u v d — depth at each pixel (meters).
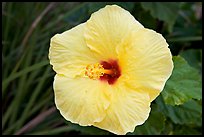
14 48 0.90
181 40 0.84
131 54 0.55
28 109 0.83
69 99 0.57
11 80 0.86
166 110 0.68
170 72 0.54
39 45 0.90
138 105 0.54
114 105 0.55
